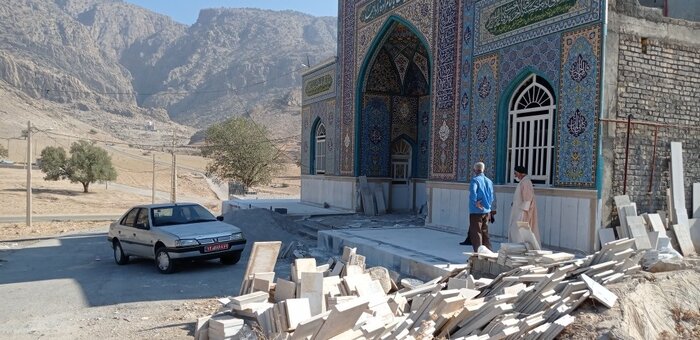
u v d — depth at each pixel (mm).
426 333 5145
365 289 6328
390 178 17766
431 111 12992
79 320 6859
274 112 164250
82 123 180000
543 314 5512
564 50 9227
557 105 9359
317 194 20516
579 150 8938
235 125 41406
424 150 17547
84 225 22422
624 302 5816
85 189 46094
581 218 8836
